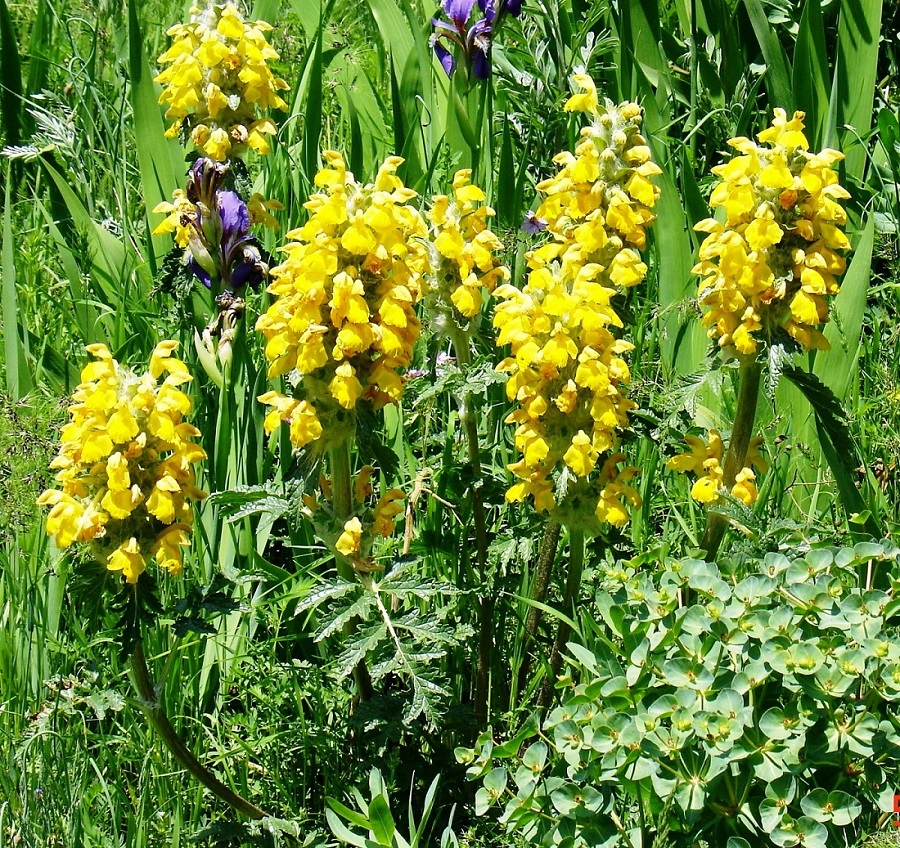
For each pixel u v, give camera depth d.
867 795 2.53
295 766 2.87
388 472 2.49
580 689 2.53
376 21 4.99
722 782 2.49
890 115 4.66
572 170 2.58
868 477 3.39
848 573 3.01
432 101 4.46
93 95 4.92
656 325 3.97
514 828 2.47
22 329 3.97
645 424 2.80
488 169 4.07
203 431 3.51
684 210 4.55
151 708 2.41
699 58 4.98
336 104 5.31
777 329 2.56
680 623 2.48
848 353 3.73
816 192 2.44
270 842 2.58
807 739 2.43
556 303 2.41
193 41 3.39
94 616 2.26
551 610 2.72
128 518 2.25
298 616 3.20
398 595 2.49
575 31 5.30
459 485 3.00
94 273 4.11
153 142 4.16
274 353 2.37
